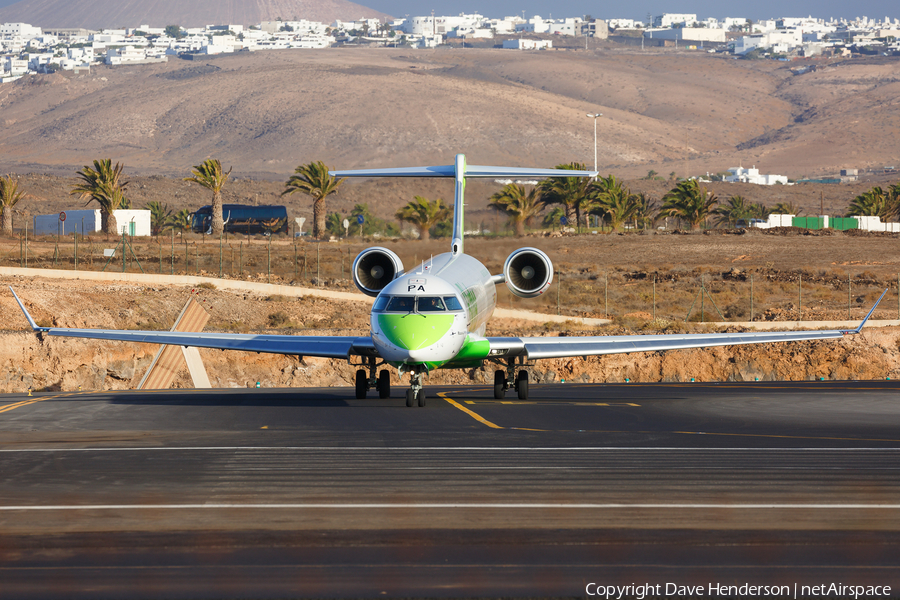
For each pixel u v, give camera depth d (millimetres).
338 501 48812
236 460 61094
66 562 38219
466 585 35469
